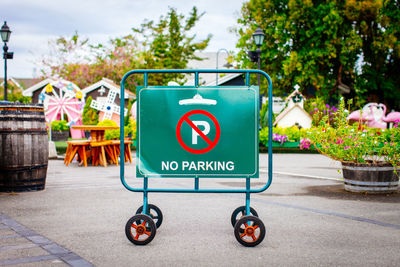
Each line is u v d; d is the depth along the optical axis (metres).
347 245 4.27
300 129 21.84
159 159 4.42
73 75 46.25
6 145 7.43
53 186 8.48
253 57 17.69
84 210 5.99
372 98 33.69
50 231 4.78
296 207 6.24
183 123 4.41
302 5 27.33
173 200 6.83
